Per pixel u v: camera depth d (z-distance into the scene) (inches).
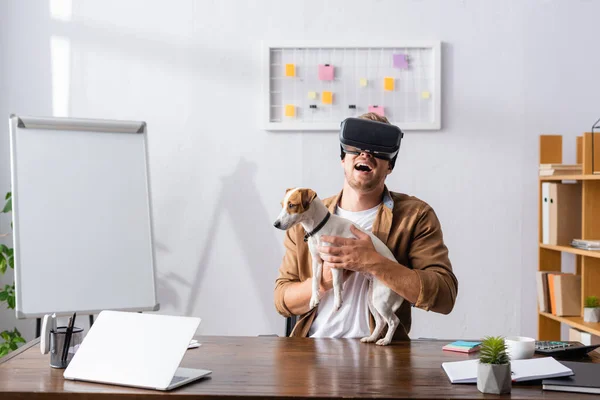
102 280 107.3
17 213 103.7
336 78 137.2
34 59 136.7
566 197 128.5
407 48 137.0
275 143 138.1
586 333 117.3
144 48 137.6
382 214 85.9
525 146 138.0
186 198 138.4
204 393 58.8
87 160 111.1
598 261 120.1
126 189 113.3
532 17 137.6
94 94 137.4
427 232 85.3
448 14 137.2
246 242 138.6
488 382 58.1
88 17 136.9
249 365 68.6
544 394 58.1
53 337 68.3
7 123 136.3
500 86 137.6
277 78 137.8
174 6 137.6
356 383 61.4
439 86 136.2
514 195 138.0
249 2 137.6
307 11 137.6
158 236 138.3
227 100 138.1
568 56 137.8
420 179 137.7
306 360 70.5
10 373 66.7
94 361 64.8
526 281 138.1
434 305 77.7
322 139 137.8
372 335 79.7
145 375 61.7
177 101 138.0
